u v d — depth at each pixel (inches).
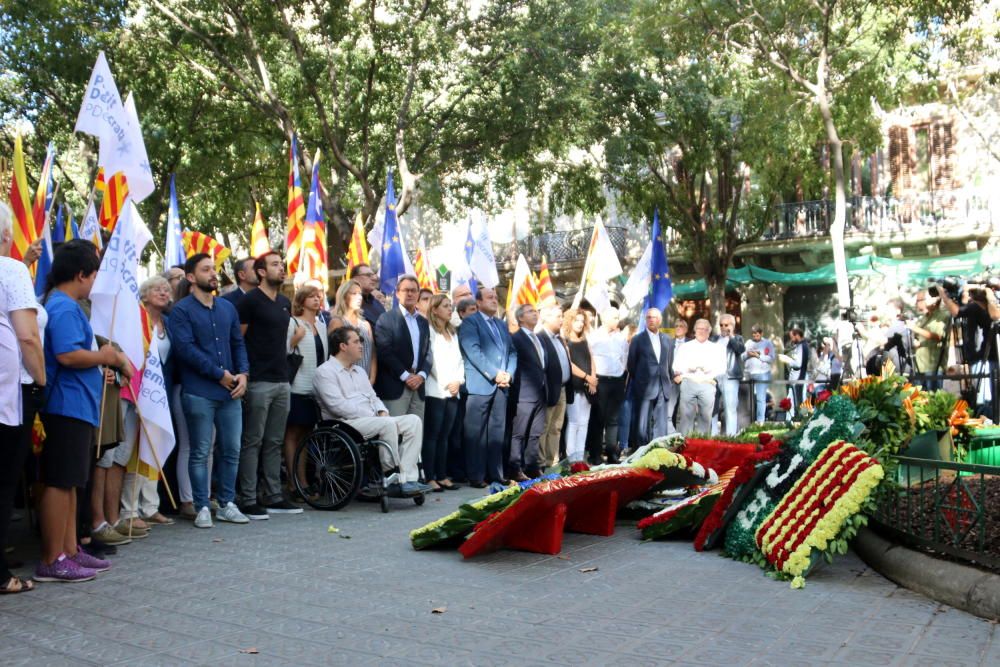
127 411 283.9
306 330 373.4
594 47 880.3
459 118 934.4
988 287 403.5
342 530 304.8
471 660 164.7
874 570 239.5
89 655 168.6
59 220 546.9
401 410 391.5
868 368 502.0
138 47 862.5
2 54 865.5
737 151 1007.6
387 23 880.3
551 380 451.2
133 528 295.1
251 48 856.9
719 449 341.1
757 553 247.9
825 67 824.3
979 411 387.5
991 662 159.8
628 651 168.9
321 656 167.6
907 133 1091.9
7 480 212.4
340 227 938.7
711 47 853.8
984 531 207.3
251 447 332.8
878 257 1063.0
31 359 207.9
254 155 1060.5
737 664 160.6
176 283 359.3
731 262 1146.0
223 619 192.7
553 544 263.9
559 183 1065.5
